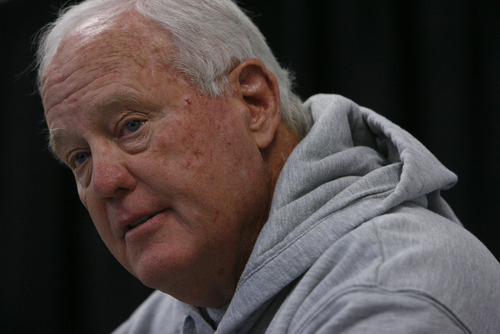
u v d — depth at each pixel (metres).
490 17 5.20
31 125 6.99
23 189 6.95
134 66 2.74
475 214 5.19
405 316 2.11
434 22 5.37
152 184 2.69
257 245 2.69
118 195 2.73
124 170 2.71
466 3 5.27
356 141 3.21
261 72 3.02
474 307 2.25
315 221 2.63
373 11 5.64
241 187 2.79
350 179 2.81
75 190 6.95
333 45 5.81
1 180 7.02
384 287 2.19
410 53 5.52
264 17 6.09
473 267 2.38
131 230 2.74
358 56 5.67
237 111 2.85
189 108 2.74
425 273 2.23
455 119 5.27
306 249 2.57
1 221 6.97
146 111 2.73
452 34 5.31
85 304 6.80
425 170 2.81
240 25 3.08
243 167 2.80
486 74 5.19
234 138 2.80
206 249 2.74
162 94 2.73
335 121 2.98
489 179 5.16
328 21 5.87
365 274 2.26
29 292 6.84
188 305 3.18
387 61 5.55
